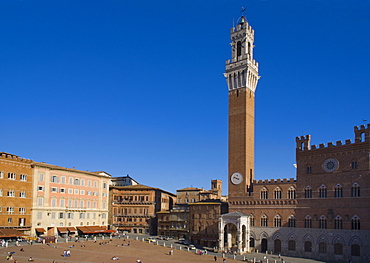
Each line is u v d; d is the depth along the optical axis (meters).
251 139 158.38
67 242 136.12
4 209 133.38
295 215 134.88
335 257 122.31
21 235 129.50
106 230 164.25
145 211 191.00
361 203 119.44
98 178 178.00
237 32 163.75
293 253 132.50
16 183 138.88
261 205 143.62
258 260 117.94
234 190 152.12
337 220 124.44
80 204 166.12
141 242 146.62
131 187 195.38
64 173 159.25
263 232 141.12
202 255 124.94
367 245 116.06
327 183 128.75
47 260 101.50
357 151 122.75
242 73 158.75
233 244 148.88
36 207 145.50
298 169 137.12
